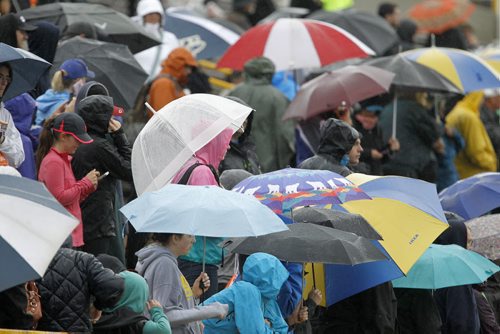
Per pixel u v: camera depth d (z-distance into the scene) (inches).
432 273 1082.7
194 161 1008.9
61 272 811.4
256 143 1471.5
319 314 1056.8
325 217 990.4
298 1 2143.2
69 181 1003.3
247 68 1493.6
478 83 1579.7
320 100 1411.2
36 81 1046.4
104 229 1051.9
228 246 956.6
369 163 1507.1
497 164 1872.5
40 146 1013.8
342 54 1574.8
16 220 734.5
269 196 986.1
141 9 1644.9
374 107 1515.7
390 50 1870.1
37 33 1264.8
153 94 1437.0
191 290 939.3
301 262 939.3
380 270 1037.2
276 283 919.7
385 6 2108.8
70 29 1332.4
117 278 819.4
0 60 974.4
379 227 1069.8
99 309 831.7
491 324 1170.6
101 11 1466.5
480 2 2817.4
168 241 903.7
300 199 980.6
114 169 1053.2
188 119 1015.0
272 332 922.7
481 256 1121.4
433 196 1109.1
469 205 1286.9
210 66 1971.0
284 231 948.6
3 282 711.1
